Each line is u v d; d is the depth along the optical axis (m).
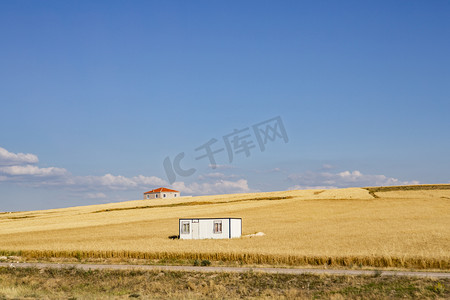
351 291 30.55
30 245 61.25
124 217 100.56
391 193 125.69
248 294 31.88
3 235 77.44
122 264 44.88
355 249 47.56
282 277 34.75
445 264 37.84
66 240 67.12
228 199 132.38
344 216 88.06
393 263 39.38
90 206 146.12
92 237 69.94
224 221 65.44
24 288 34.56
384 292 29.62
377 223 75.88
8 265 44.62
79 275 39.34
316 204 107.56
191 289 33.72
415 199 111.88
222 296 31.09
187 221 66.81
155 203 134.50
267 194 141.38
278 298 29.28
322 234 63.56
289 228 72.94
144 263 45.22
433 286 29.84
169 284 35.03
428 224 72.62
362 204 105.62
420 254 41.19
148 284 35.34
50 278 39.28
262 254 43.81
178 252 47.25
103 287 35.38
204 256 46.03
